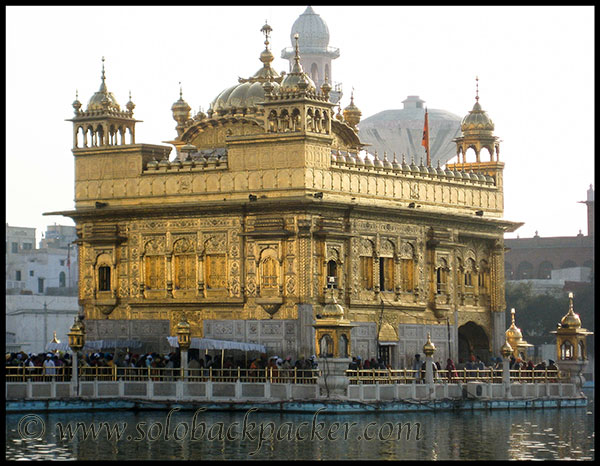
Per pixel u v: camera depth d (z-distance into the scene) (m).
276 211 66.25
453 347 73.88
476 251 76.69
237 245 67.12
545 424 59.59
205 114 73.56
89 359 64.69
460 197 75.31
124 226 70.69
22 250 120.81
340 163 67.62
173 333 68.88
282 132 66.00
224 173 67.62
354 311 67.88
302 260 65.50
